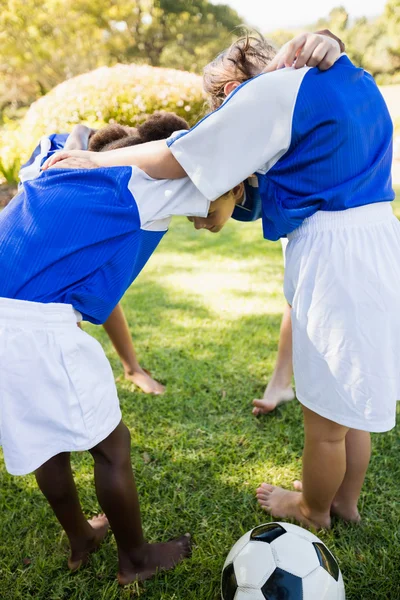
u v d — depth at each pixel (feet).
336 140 4.05
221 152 4.11
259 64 4.80
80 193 4.21
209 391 7.95
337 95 4.07
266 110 4.01
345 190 4.16
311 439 4.88
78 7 46.70
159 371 8.50
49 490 4.61
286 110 4.01
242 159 4.12
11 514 5.72
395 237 4.52
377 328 4.29
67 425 3.97
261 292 11.92
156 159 4.33
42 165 5.26
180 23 57.67
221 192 4.21
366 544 5.23
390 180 4.63
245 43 4.88
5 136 26.55
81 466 6.38
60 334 3.97
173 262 14.43
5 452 3.91
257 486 6.04
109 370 4.33
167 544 5.14
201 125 4.13
